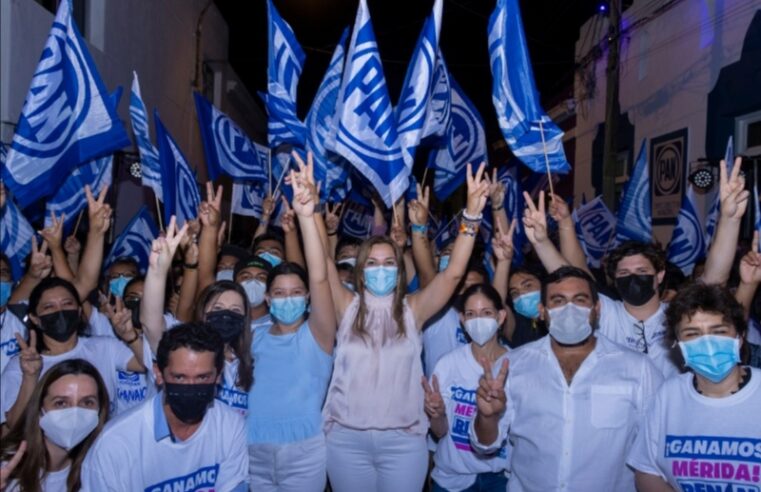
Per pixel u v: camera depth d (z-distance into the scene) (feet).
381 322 15.78
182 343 11.00
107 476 11.14
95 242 17.19
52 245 18.53
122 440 11.23
